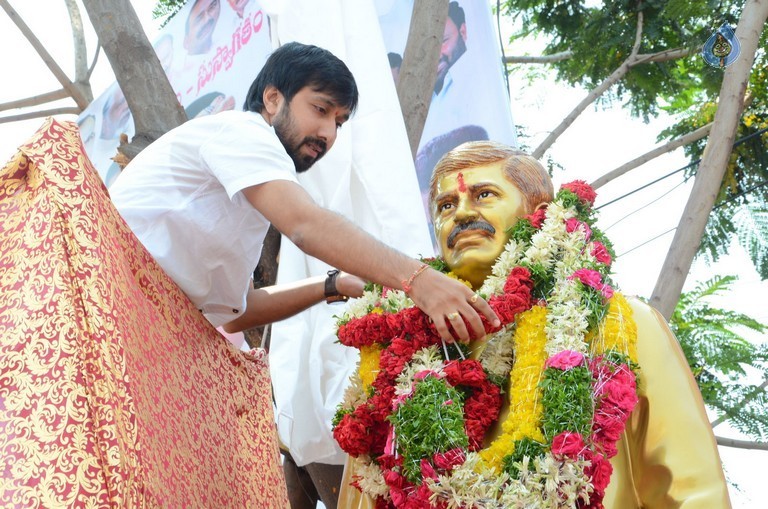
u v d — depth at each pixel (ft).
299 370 11.59
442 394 8.16
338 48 12.84
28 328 6.91
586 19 22.75
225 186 8.79
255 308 10.85
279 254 12.75
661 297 16.17
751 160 22.15
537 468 7.48
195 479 8.04
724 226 22.15
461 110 17.72
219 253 9.29
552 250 8.71
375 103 12.74
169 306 8.79
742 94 17.21
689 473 7.85
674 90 22.59
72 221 7.31
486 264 9.05
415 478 7.93
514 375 8.31
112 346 6.93
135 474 6.61
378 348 9.03
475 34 17.92
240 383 9.74
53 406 6.61
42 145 7.64
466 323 8.23
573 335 8.13
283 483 9.89
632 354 8.38
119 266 7.69
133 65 14.66
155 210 9.13
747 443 19.76
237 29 22.88
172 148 9.36
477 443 8.30
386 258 8.32
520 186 9.23
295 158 9.82
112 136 25.77
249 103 9.97
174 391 8.25
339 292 10.66
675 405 8.18
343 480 9.67
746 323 22.06
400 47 18.90
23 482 6.38
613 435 7.71
